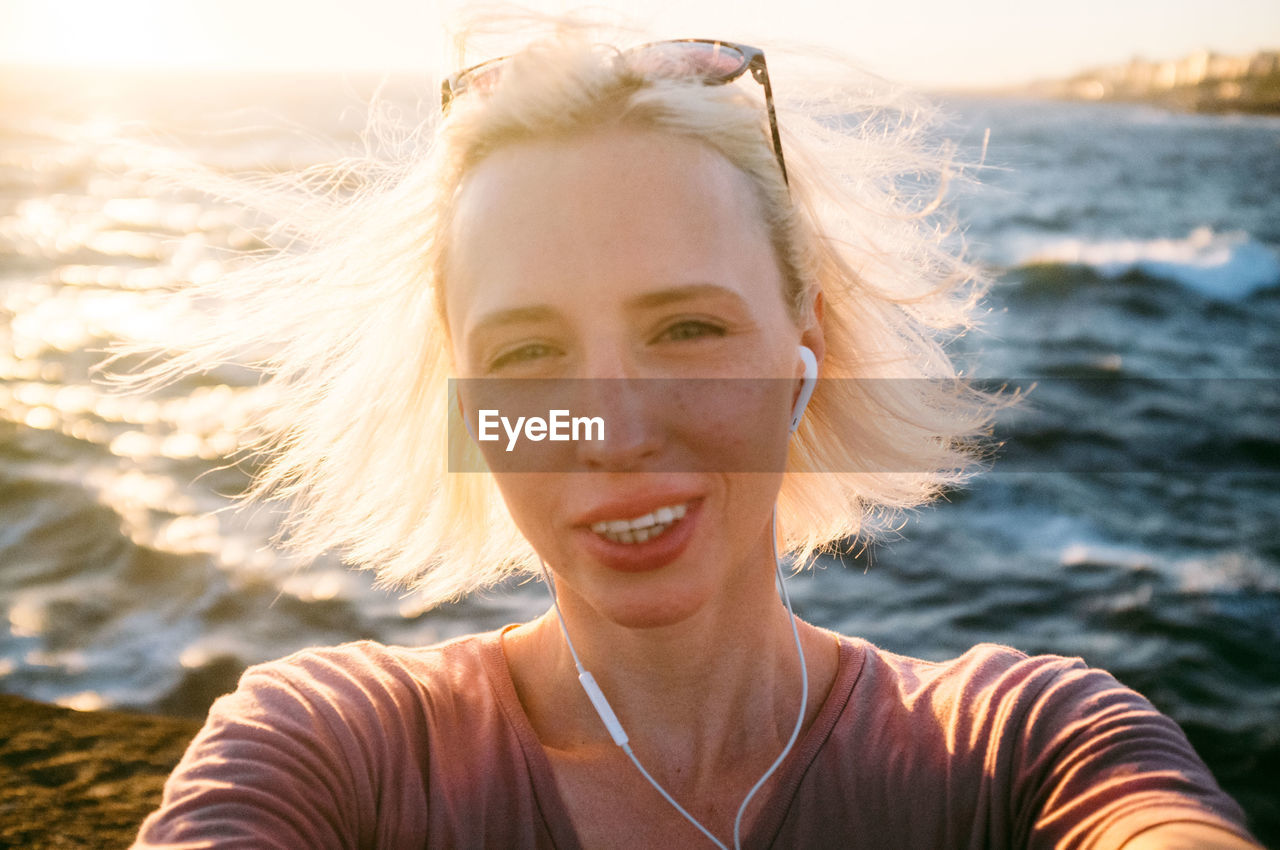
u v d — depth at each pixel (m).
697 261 0.44
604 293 0.44
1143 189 13.75
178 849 0.42
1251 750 1.84
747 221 0.47
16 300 7.29
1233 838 0.40
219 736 0.47
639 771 0.50
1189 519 3.00
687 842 0.49
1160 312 6.35
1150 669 2.14
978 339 5.47
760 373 0.46
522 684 0.54
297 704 0.48
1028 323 5.96
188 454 3.64
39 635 2.35
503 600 2.47
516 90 0.46
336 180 0.64
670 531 0.44
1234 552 2.75
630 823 0.49
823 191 0.60
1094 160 17.53
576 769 0.50
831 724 0.51
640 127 0.45
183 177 0.64
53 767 1.08
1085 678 0.50
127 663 2.23
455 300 0.48
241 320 0.65
